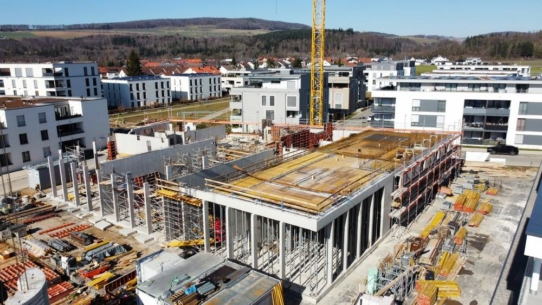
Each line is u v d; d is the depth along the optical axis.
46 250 33.41
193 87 140.38
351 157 40.28
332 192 29.86
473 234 37.41
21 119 58.53
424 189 43.44
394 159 39.47
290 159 40.03
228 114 109.69
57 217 40.91
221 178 35.62
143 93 124.56
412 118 76.19
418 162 39.28
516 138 70.25
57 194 46.44
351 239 32.16
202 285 23.20
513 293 27.98
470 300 27.41
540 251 19.72
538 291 21.45
